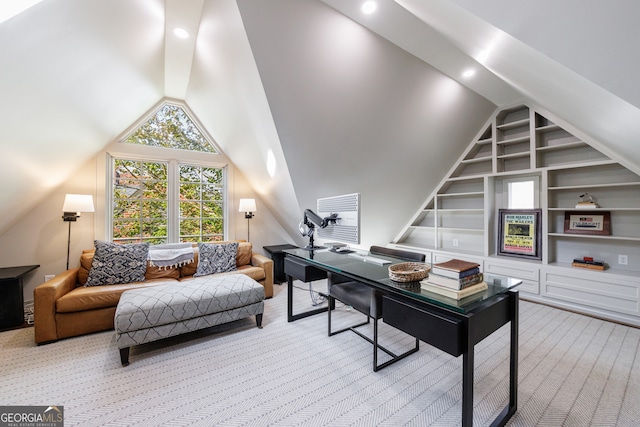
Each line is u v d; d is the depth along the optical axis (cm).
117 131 329
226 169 420
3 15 112
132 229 357
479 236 404
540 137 330
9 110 163
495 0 90
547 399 152
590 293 272
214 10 183
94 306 233
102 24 166
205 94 310
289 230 455
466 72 255
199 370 183
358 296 197
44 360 194
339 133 267
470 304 117
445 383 168
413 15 183
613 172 287
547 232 307
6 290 243
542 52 95
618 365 184
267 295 338
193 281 253
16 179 223
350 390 162
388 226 445
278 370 183
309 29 188
